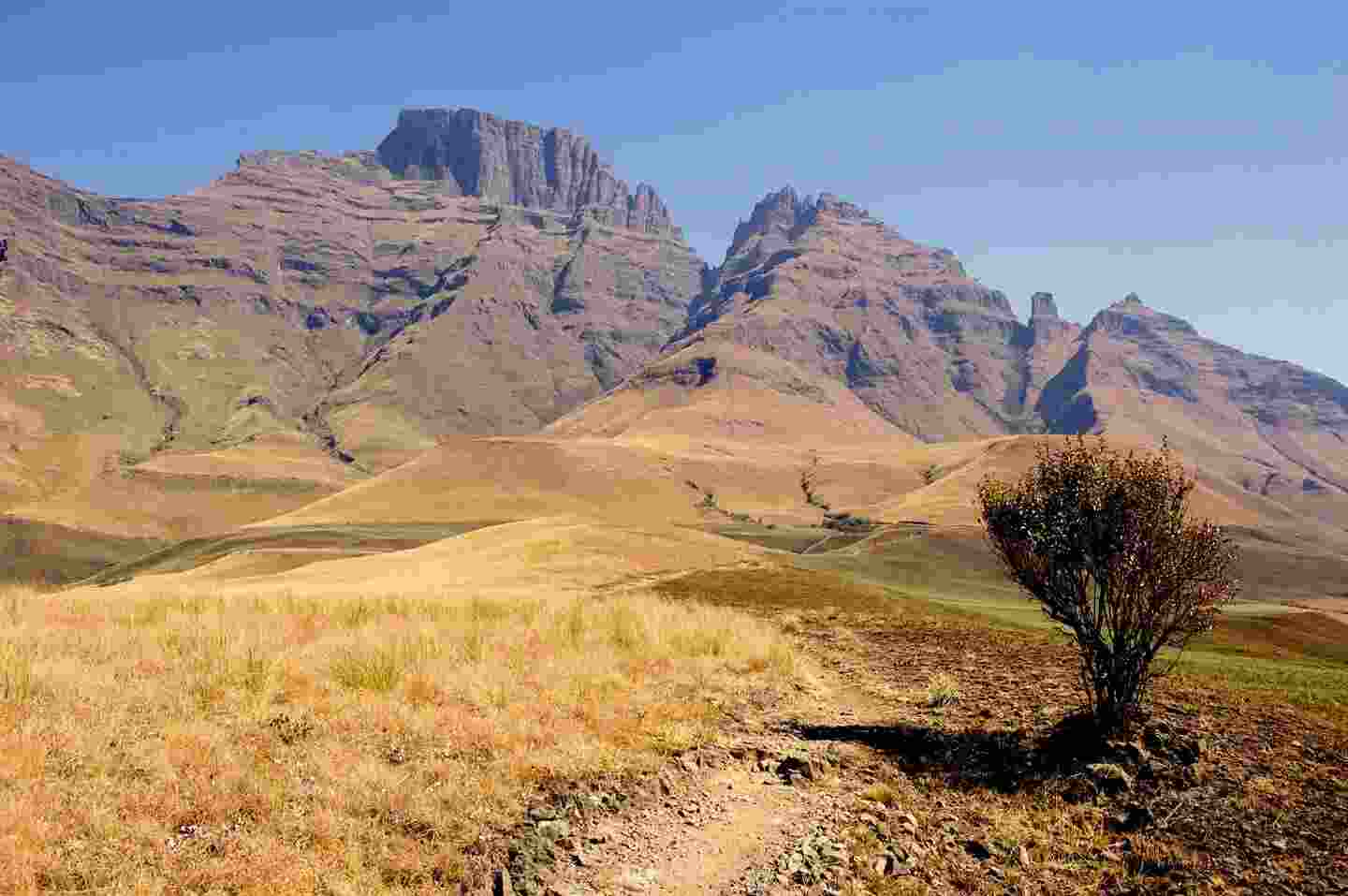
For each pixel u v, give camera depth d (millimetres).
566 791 10023
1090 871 8844
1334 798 9836
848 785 11281
